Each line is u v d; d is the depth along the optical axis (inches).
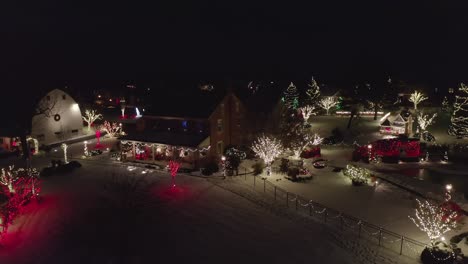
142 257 795.4
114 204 1101.7
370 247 832.9
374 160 1535.4
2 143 1840.6
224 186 1266.0
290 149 1641.2
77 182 1331.2
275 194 1157.1
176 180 1336.1
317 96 2775.6
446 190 1178.6
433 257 749.9
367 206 1071.6
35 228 956.6
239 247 833.5
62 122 2026.3
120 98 3528.5
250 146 1644.9
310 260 776.9
